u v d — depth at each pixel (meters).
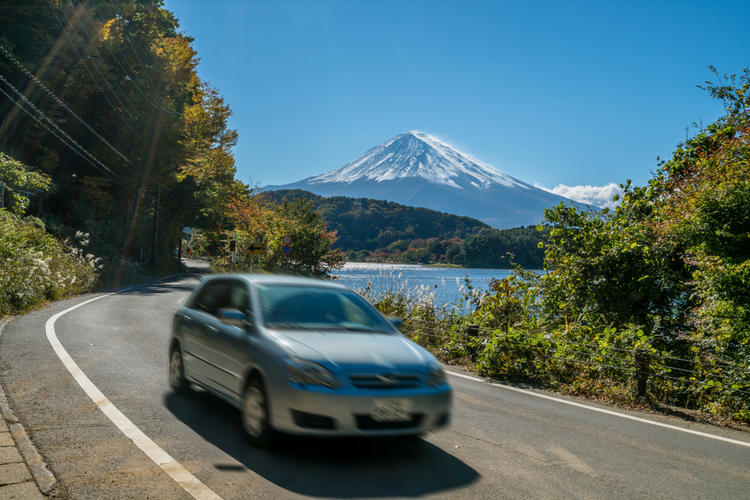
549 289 13.52
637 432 6.78
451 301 14.56
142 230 49.09
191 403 6.67
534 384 9.79
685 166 13.11
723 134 11.96
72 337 10.80
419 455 5.35
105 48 37.19
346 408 4.80
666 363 10.57
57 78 34.78
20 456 4.64
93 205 39.75
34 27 32.84
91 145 40.09
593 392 9.10
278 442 5.16
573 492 4.63
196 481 4.34
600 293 12.77
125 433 5.41
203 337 6.46
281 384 4.95
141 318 14.91
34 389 6.86
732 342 9.17
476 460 5.31
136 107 41.69
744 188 8.86
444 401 5.27
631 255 12.48
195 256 109.00
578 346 10.30
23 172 23.25
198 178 54.81
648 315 11.91
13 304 14.32
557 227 13.91
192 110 49.44
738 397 8.30
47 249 21.33
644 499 4.57
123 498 3.97
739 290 8.66
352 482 4.54
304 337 5.40
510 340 10.33
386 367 5.11
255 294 6.07
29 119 33.12
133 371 8.19
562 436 6.38
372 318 6.23
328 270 36.34
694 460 5.75
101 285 27.52
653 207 12.97
